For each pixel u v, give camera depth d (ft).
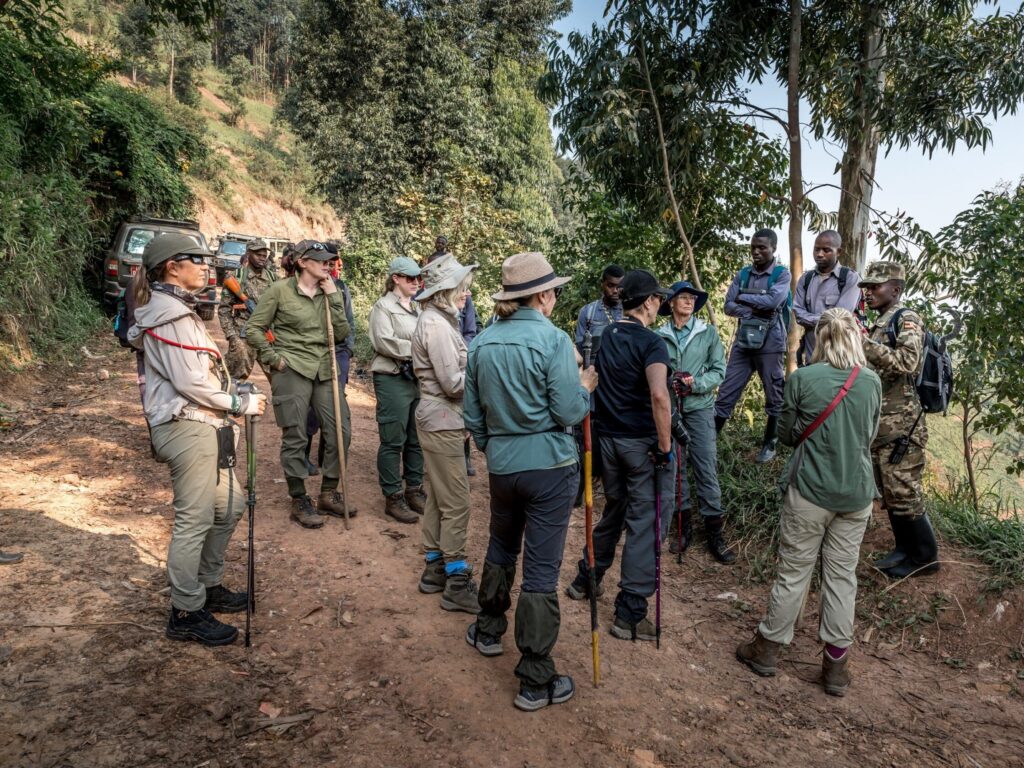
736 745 9.15
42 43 33.73
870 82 20.16
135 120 46.91
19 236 27.89
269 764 7.86
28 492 15.29
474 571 13.88
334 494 15.90
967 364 17.89
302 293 14.55
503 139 75.20
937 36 21.25
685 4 20.94
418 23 70.33
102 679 9.01
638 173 22.82
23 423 20.61
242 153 136.67
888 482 12.96
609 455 11.76
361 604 11.87
